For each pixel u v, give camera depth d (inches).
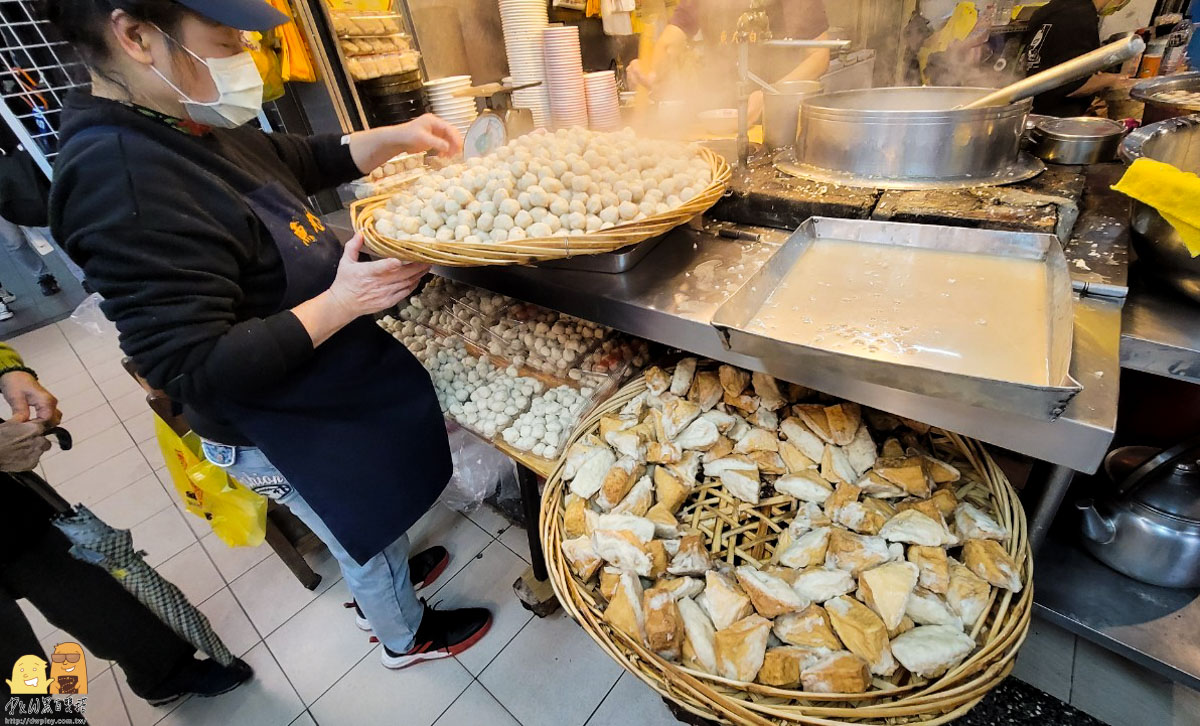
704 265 44.9
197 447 55.3
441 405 57.8
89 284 30.1
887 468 38.7
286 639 65.6
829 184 47.4
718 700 28.8
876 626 30.6
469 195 41.1
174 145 32.5
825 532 36.4
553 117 75.1
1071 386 22.4
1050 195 40.4
